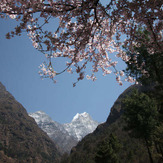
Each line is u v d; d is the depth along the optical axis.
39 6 3.31
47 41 3.68
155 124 20.17
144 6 3.45
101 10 3.91
